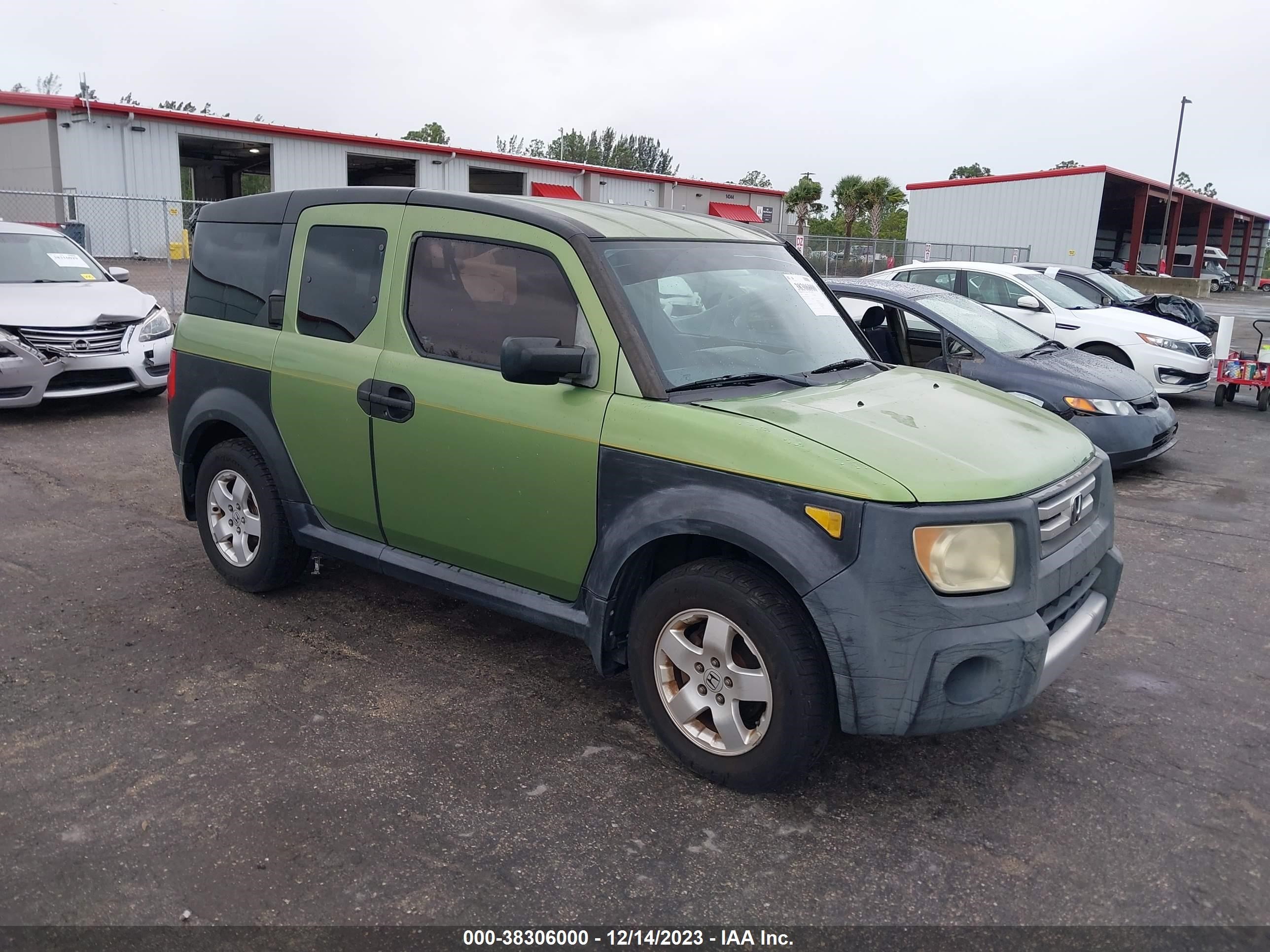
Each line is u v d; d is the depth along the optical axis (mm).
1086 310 11383
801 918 2598
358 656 4133
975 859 2861
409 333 3820
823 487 2820
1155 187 43969
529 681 3951
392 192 3984
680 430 3092
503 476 3508
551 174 37812
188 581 4922
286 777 3193
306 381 4109
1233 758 3479
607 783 3203
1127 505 7016
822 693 2930
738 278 3850
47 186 28250
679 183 41875
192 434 4695
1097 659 4320
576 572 3422
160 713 3600
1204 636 4609
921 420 3299
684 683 3266
